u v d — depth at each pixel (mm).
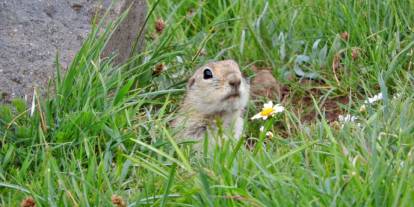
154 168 6840
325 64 9781
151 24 10305
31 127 7691
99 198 6586
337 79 9492
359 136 7383
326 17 10148
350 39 9906
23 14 8969
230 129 8016
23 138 7680
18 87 8312
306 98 9562
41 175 7098
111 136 7633
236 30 10289
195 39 10047
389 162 6570
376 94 9141
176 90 8625
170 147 7602
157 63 9117
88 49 8398
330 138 7164
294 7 10383
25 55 8586
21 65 8484
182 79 9336
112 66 8914
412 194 6086
